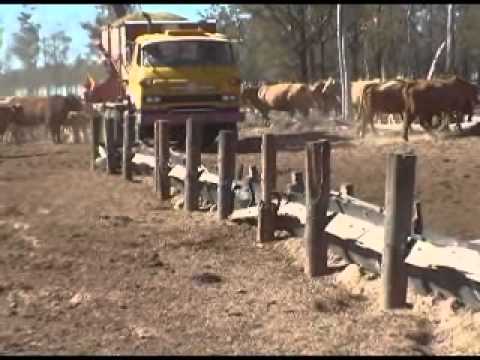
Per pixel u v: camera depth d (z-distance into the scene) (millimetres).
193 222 10672
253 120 34969
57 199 13180
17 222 11156
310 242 7863
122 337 6348
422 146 19312
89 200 12953
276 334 6355
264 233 9305
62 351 6051
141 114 18688
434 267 6547
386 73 63938
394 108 21859
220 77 19031
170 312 6945
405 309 6734
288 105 31422
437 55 38031
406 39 63719
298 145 21219
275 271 8164
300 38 58156
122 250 9234
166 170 12625
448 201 11773
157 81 18719
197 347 6102
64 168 18062
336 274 7852
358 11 55500
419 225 6961
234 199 10562
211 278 7914
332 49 69875
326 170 7770
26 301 7320
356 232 7586
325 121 29562
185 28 21438
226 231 10023
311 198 7801
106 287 7730
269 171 9203
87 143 26109
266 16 59562
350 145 20375
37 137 28391
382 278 6816
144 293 7516
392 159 6578
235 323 6633
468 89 21266
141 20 21531
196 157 11398
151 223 10781
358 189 13250
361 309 6906
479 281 6109
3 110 25797
